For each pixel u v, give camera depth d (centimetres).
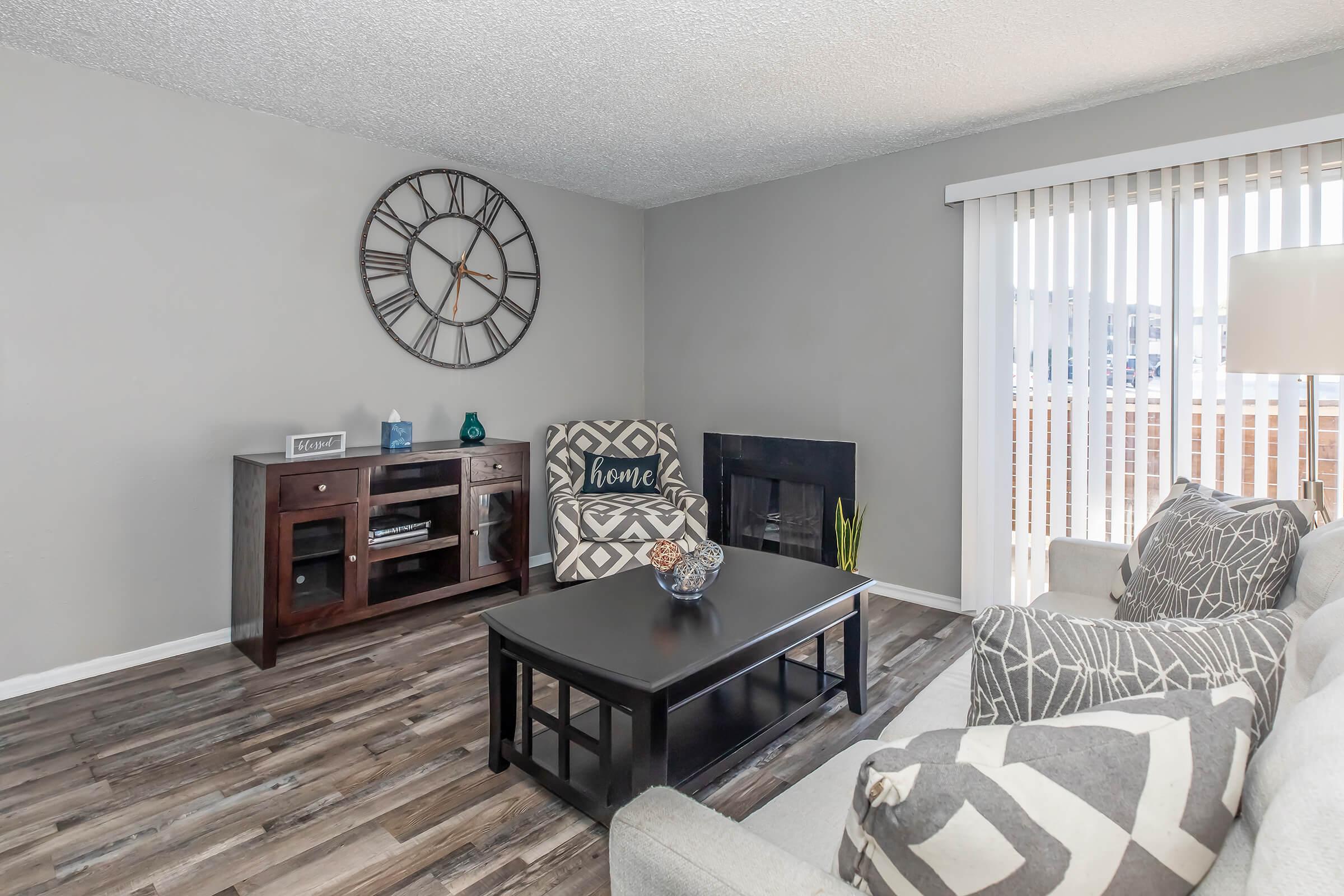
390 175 371
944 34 251
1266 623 95
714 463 465
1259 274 195
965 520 355
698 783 188
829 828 117
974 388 351
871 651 311
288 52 265
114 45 260
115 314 288
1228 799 72
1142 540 208
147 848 180
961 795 64
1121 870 66
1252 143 271
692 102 311
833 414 411
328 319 352
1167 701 76
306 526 305
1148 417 303
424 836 186
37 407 272
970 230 348
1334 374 182
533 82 290
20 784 208
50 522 277
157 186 297
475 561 371
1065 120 322
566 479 427
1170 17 239
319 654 308
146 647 302
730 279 457
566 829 189
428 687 275
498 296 423
